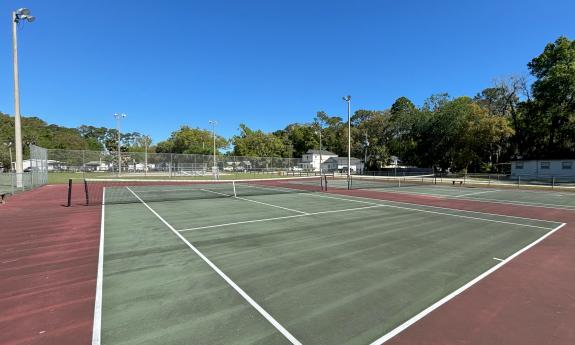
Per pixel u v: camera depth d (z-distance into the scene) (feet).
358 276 19.34
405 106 256.73
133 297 16.17
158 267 20.92
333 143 332.60
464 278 19.11
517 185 102.83
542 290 17.26
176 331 12.82
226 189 85.51
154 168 142.20
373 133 242.78
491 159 183.83
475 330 13.03
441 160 181.37
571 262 22.44
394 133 226.17
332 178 149.18
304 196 67.56
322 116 364.99
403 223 36.94
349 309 14.89
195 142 254.06
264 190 82.64
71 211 45.06
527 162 139.74
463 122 161.38
